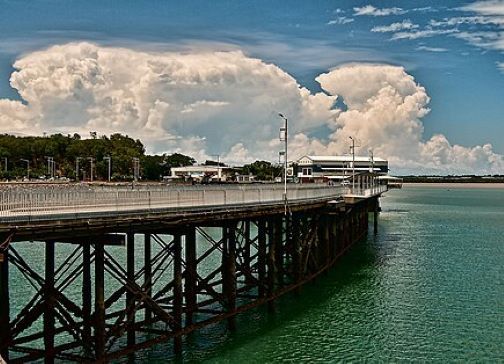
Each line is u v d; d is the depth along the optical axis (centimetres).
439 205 14488
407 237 7156
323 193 4462
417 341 2906
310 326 3078
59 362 2430
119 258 5100
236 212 2708
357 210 6347
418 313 3412
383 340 2908
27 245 5975
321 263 4394
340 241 5109
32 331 2927
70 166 15212
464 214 11238
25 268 1964
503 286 4206
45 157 14875
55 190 1914
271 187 3328
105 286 3894
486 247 6266
